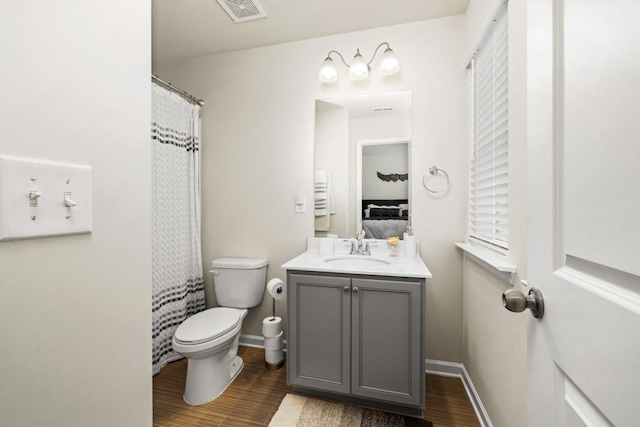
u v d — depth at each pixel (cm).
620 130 36
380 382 144
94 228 46
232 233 228
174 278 203
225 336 160
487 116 146
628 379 34
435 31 185
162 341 194
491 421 129
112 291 50
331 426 138
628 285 35
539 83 56
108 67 49
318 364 154
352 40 199
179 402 156
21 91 37
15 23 36
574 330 44
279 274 219
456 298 184
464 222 182
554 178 51
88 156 46
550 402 51
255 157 222
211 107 230
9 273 36
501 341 118
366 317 146
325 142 208
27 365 37
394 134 195
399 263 166
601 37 39
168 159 199
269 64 217
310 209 212
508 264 111
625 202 35
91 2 46
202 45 215
